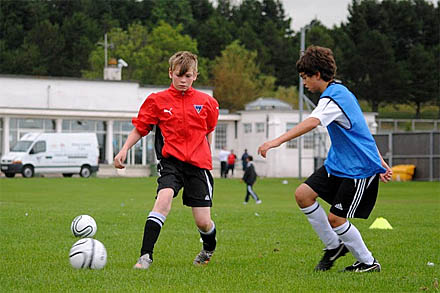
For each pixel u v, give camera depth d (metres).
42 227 19.50
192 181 11.85
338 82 11.29
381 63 163.00
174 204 33.75
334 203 11.19
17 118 84.94
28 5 163.88
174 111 11.73
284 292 9.94
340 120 10.90
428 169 73.44
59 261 12.93
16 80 88.19
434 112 163.50
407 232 19.28
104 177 74.31
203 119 11.85
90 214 24.61
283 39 189.50
